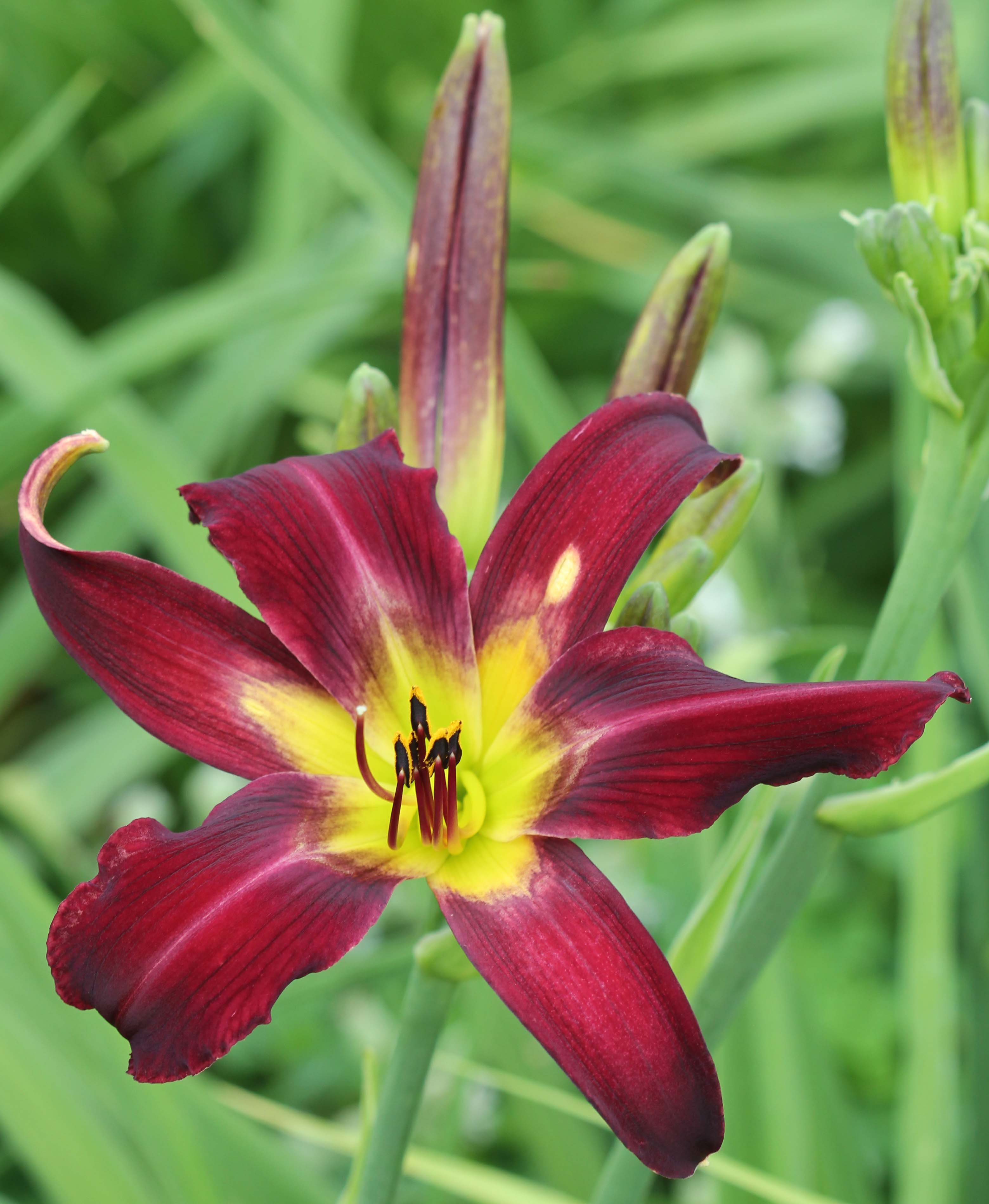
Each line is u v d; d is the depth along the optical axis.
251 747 0.68
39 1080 0.80
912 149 0.71
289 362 1.32
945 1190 0.86
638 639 0.67
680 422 0.69
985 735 1.19
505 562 0.68
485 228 0.73
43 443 1.09
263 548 0.67
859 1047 1.15
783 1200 0.77
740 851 0.72
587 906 0.65
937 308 0.70
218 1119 0.83
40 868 1.15
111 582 0.67
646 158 1.44
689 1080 0.64
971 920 0.99
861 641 1.04
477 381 0.73
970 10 1.36
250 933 0.64
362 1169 0.71
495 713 0.69
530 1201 0.79
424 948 0.68
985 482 0.70
